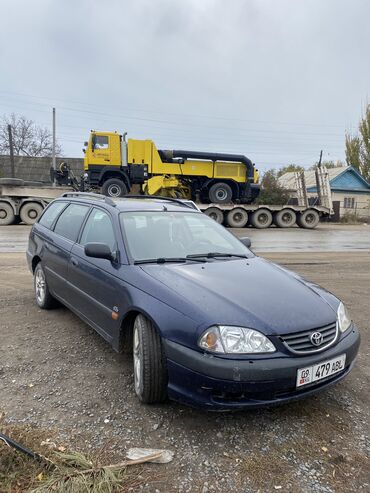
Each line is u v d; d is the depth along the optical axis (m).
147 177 19.94
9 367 3.62
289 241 15.10
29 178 36.56
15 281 6.80
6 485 2.21
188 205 5.08
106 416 2.92
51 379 3.43
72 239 4.59
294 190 27.97
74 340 4.25
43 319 4.88
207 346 2.65
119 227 3.88
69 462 2.40
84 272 4.00
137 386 3.13
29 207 18.00
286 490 2.29
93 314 3.86
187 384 2.73
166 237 4.02
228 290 3.09
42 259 5.15
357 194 39.47
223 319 2.72
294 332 2.77
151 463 2.46
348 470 2.47
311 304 3.09
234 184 21.70
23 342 4.18
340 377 3.01
